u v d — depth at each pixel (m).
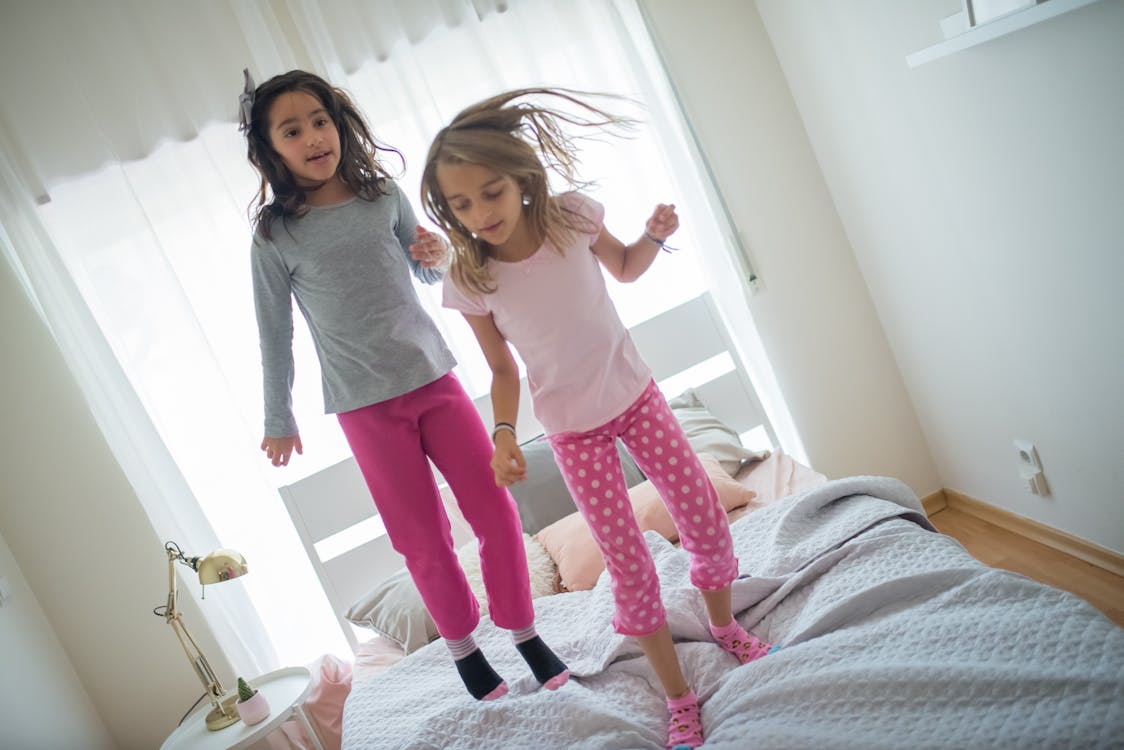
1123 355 2.32
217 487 3.00
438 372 1.86
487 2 3.01
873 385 3.45
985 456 3.15
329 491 3.07
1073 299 2.40
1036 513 3.00
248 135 1.80
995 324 2.76
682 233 3.28
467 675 1.89
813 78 3.11
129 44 2.80
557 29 3.08
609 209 3.18
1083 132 2.11
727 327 3.31
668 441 1.79
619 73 3.13
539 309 1.68
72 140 2.79
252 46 2.83
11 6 2.73
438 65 2.99
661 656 1.82
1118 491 2.57
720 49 3.22
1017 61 2.20
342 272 1.81
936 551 2.02
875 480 2.40
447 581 1.88
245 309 2.95
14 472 2.93
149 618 3.04
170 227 2.88
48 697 2.81
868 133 2.95
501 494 1.88
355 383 1.84
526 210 1.63
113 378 2.86
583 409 1.74
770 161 3.29
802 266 3.35
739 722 1.70
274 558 3.08
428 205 1.65
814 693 1.67
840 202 3.30
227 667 3.07
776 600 2.11
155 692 3.07
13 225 2.76
